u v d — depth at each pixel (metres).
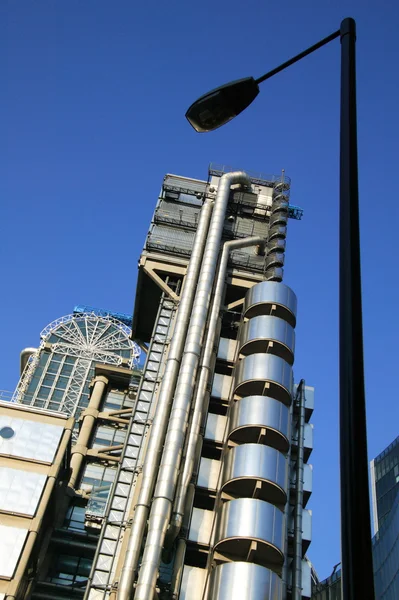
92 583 46.56
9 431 60.22
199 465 53.53
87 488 75.00
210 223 68.31
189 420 53.69
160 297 67.50
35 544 55.75
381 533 78.31
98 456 78.06
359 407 8.72
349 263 10.01
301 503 54.88
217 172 76.50
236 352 61.81
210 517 50.84
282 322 61.31
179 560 47.16
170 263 66.19
